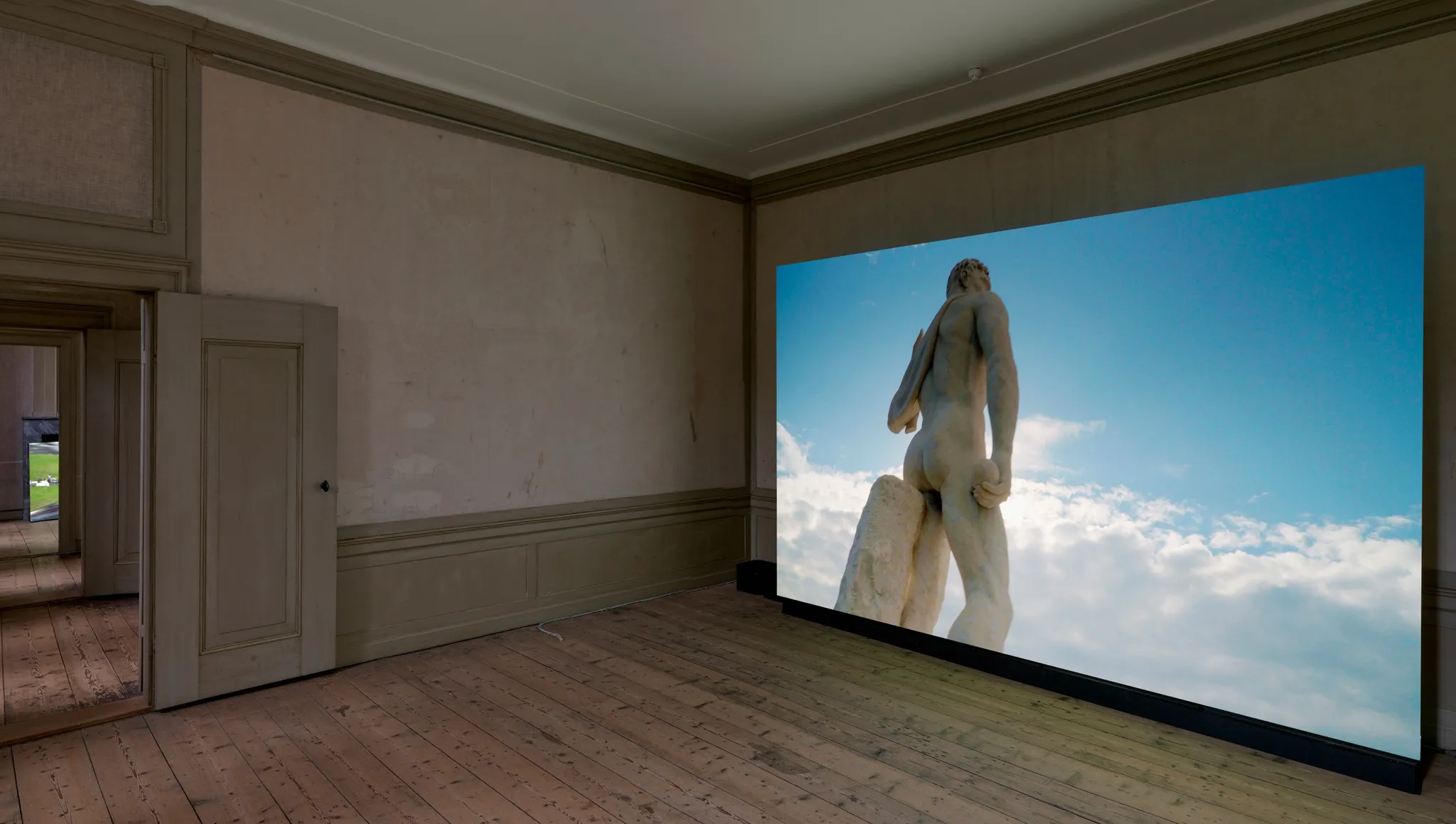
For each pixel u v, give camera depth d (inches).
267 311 157.2
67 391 285.1
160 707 145.1
